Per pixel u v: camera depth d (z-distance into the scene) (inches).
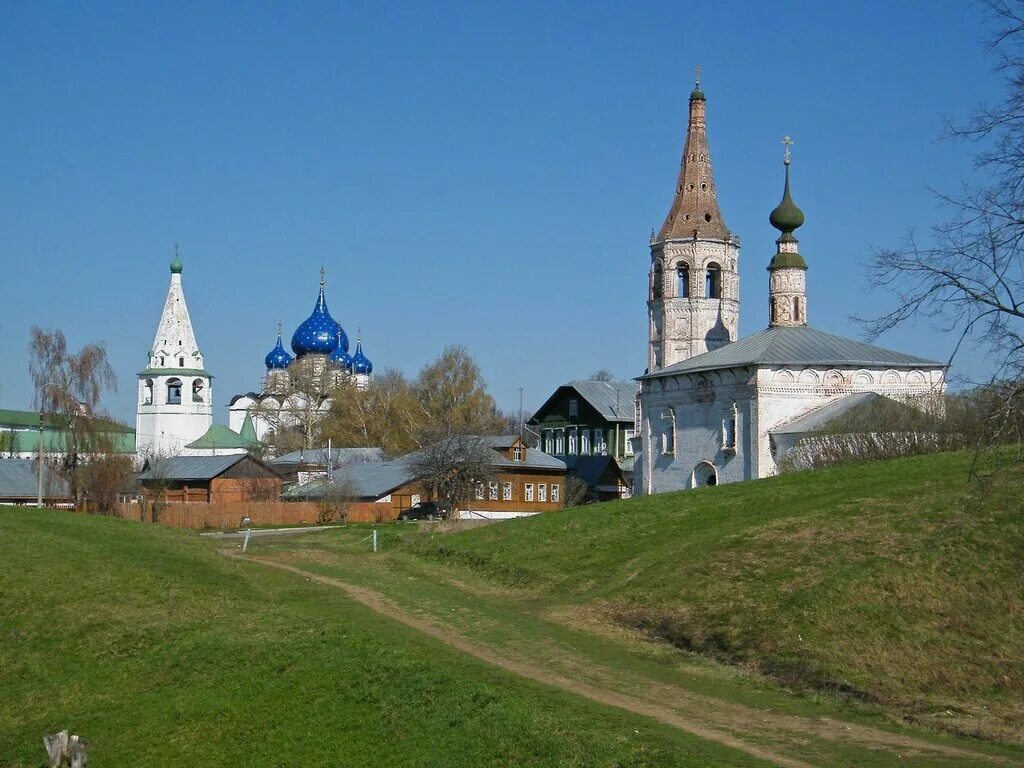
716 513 1975.9
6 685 1407.5
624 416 4594.0
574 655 1314.0
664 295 4128.9
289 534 2989.7
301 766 1055.0
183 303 5964.6
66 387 3304.6
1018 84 943.7
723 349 3147.1
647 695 1127.0
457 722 1039.6
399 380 5639.8
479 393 5000.0
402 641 1352.1
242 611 1669.5
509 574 1923.0
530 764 921.5
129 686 1364.4
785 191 3228.3
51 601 1660.9
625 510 2164.1
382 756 1023.6
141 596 1718.8
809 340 2987.2
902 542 1515.7
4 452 5137.8
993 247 957.2
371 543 2561.5
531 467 4055.1
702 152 4185.5
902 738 983.6
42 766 1173.7
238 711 1211.2
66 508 3299.7
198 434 5920.3
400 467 3971.5
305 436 5315.0
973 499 1594.5
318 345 6501.0
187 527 3425.2
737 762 880.9
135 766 1140.5
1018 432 967.0
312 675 1256.8
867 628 1307.8
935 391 2516.0
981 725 1037.2
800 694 1133.7
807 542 1594.5
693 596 1503.4
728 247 4136.3
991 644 1270.9
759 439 2770.7
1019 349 957.2
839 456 2455.7
